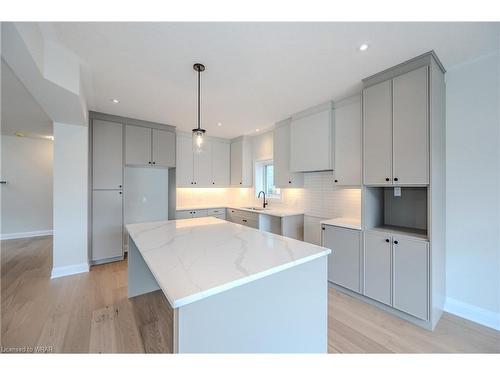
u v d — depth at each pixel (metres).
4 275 2.95
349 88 2.46
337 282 2.52
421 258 1.88
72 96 1.96
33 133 4.65
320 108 2.94
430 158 1.82
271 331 1.12
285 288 1.17
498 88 1.85
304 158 3.15
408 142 1.93
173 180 4.18
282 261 1.17
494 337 1.76
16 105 2.95
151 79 2.24
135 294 2.41
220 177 4.85
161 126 3.88
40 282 2.74
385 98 2.08
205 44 1.69
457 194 2.05
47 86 1.75
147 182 4.09
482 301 1.94
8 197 4.87
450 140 2.08
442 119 2.04
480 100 1.93
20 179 4.98
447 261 2.11
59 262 2.91
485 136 1.92
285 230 3.41
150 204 4.12
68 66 1.81
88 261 3.14
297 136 3.26
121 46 1.71
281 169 3.67
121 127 3.50
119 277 2.90
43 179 5.23
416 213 2.32
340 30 1.54
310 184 3.55
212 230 1.95
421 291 1.88
